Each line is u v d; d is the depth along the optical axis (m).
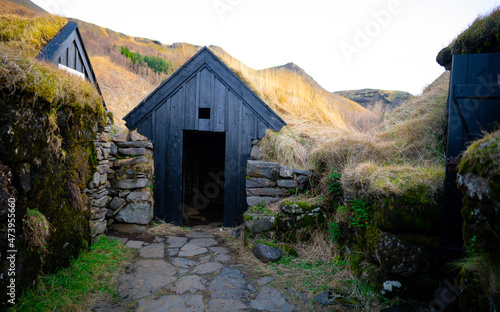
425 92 4.98
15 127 2.06
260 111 5.19
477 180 1.64
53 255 2.61
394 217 2.54
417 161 3.40
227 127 5.23
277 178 4.43
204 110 5.45
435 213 2.48
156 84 13.43
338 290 2.74
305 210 3.84
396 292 2.52
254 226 3.87
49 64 2.75
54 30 4.30
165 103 5.23
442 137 3.59
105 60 15.74
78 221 3.05
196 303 2.49
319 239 3.71
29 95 2.19
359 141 4.02
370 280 2.69
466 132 2.36
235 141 5.25
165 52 21.86
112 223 4.62
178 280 2.93
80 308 2.29
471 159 1.68
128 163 4.64
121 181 4.59
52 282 2.45
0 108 1.94
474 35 2.85
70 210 2.90
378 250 2.61
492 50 2.75
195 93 5.21
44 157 2.44
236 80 5.17
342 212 3.42
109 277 2.89
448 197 2.32
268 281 2.96
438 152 3.44
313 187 4.39
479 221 1.67
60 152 2.68
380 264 2.60
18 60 2.18
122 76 12.84
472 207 1.74
